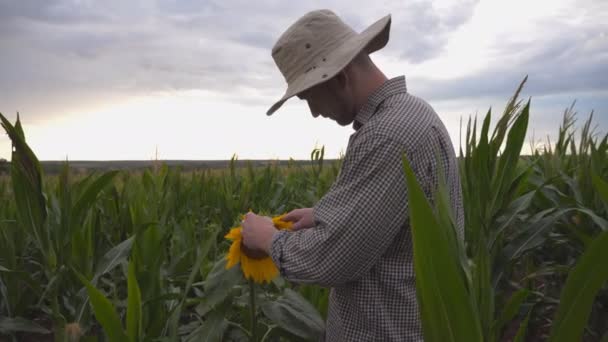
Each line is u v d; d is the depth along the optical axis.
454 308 0.73
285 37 1.66
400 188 1.42
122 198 3.59
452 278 0.72
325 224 1.45
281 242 1.56
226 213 4.39
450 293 0.72
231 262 1.74
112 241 3.35
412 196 0.71
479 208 2.34
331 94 1.64
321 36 1.61
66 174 2.26
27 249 3.61
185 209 4.41
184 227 3.21
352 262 1.43
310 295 2.31
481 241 1.41
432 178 1.47
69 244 2.28
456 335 0.73
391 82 1.59
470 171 2.44
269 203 4.97
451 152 1.60
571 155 3.60
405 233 1.51
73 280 2.36
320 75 1.53
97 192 2.25
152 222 2.39
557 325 0.79
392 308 1.53
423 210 0.71
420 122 1.48
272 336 2.23
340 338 1.64
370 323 1.55
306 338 1.79
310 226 1.75
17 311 2.89
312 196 4.62
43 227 2.20
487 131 2.31
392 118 1.46
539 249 3.33
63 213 2.23
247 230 1.70
